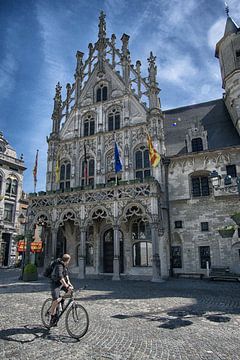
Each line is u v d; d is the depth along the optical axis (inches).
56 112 1238.3
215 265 888.3
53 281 288.8
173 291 583.5
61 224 935.7
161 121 1053.8
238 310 393.4
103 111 1153.4
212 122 1123.3
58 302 279.9
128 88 1133.1
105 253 1019.9
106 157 1098.1
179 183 998.4
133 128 1075.9
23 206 1779.0
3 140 1754.4
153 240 797.9
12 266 1593.3
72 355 217.9
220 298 493.0
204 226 933.8
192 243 932.6
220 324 319.3
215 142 1013.8
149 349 235.5
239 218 532.7
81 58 1317.7
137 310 393.4
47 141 1210.6
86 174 1010.7
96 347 237.6
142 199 836.0
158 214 829.2
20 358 210.5
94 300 471.8
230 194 919.0
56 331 282.4
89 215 895.1
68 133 1208.8
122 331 288.0
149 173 1009.5
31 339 255.9
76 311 270.1
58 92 1277.1
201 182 991.0
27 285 684.1
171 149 1063.6
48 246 1097.4
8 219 1670.8
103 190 894.4
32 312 369.7
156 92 1074.1
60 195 957.8
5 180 1679.4
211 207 937.5
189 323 323.0
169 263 929.5
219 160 968.3
